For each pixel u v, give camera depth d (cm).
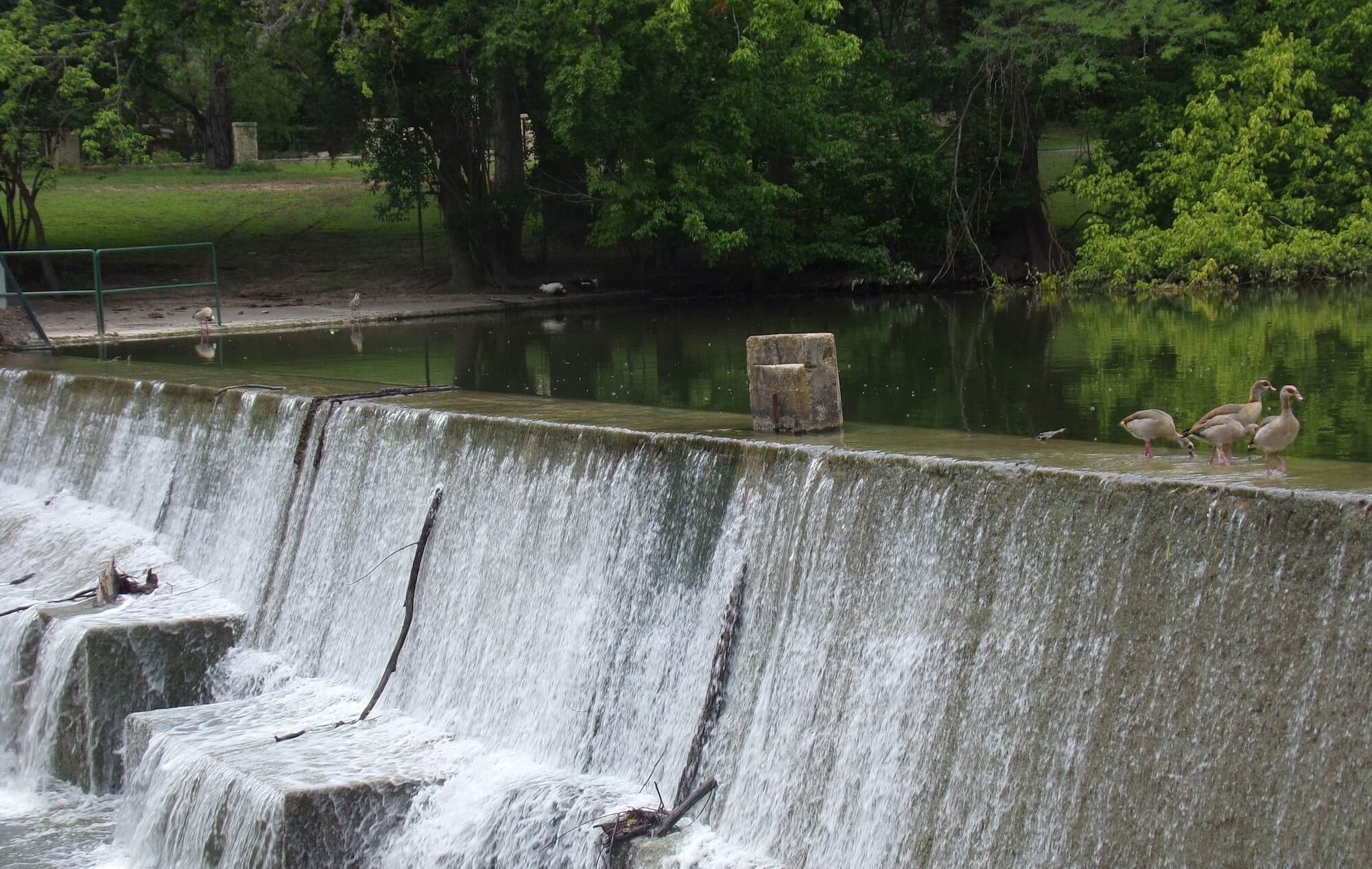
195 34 3216
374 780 1124
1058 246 3244
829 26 3322
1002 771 880
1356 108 2961
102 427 1823
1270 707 775
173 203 4409
